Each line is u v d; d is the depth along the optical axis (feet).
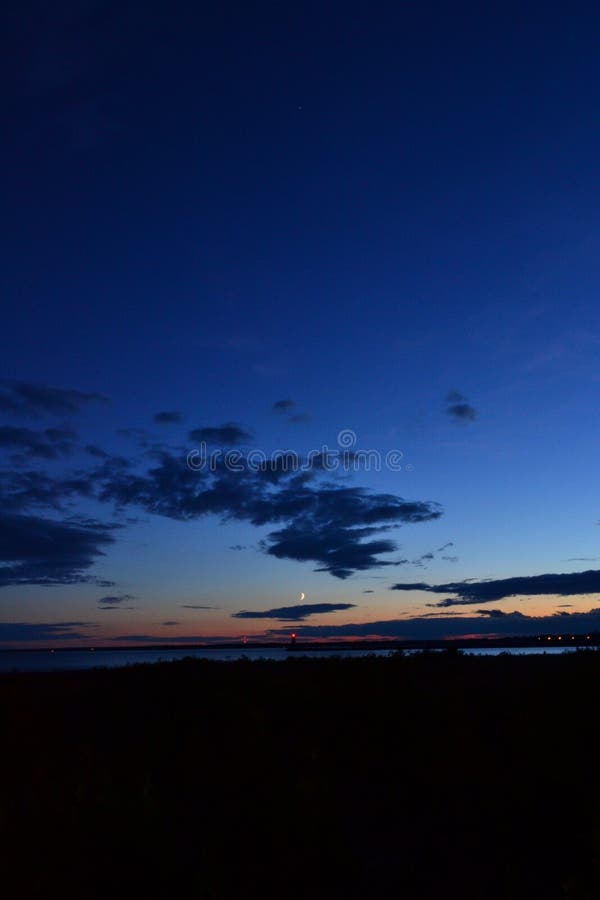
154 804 37.11
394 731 51.21
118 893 31.27
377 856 35.60
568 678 64.18
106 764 47.14
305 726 54.44
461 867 33.96
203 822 38.78
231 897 30.78
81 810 36.68
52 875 31.83
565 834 35.78
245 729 51.83
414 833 37.88
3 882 30.94
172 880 32.17
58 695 69.51
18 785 45.03
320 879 32.60
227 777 44.55
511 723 51.39
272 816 36.58
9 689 69.92
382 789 43.60
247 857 34.22
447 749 46.96
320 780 40.68
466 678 69.10
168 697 65.21
